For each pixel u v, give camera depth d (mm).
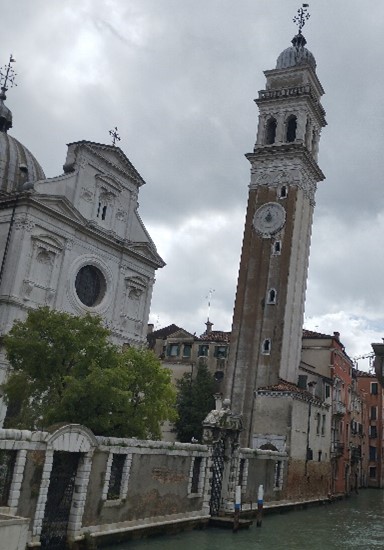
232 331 53219
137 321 44062
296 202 54969
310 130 59594
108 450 22297
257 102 59656
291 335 52781
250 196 56938
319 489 49000
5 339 26422
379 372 20438
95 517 21547
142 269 44812
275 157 56844
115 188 43344
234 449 32812
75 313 38594
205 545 24797
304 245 56719
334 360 58250
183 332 64938
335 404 57312
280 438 42656
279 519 36688
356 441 73812
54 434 19438
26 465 18594
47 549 19391
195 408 54156
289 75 59812
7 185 45469
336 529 34562
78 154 40656
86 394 23516
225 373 52375
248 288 53906
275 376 50000
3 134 48969
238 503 29422
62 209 38125
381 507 52750
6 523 13414
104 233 41219
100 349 25891
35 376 25453
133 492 23875
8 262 35250
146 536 24469
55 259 37500
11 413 31703
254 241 55219
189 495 28250
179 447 27406
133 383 28000
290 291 52969
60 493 20266
